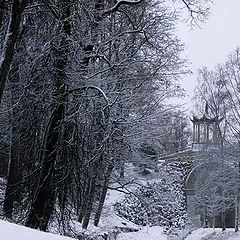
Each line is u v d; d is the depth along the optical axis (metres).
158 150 21.62
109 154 17.12
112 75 17.44
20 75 15.35
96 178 19.00
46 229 14.49
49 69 15.18
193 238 40.22
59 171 14.94
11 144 15.72
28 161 15.34
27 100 15.34
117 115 16.92
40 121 15.27
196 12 20.31
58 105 15.12
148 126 18.91
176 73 20.78
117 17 19.52
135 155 19.91
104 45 17.81
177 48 20.89
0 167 20.05
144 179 21.81
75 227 19.14
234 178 39.03
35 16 15.76
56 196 14.90
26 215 14.60
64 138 15.21
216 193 41.12
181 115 23.11
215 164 42.06
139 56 19.53
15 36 11.27
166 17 20.33
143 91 19.41
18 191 15.08
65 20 14.98
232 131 40.06
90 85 15.58
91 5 16.59
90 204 21.06
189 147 50.53
